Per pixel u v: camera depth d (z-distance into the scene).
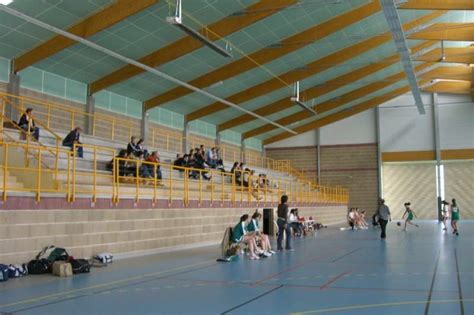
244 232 15.26
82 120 28.14
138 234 16.25
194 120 39.88
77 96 27.89
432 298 8.43
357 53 33.78
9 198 11.70
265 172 42.09
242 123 43.47
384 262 13.97
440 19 33.44
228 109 40.53
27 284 10.23
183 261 14.59
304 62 34.19
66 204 13.37
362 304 7.94
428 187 49.59
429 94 49.12
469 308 7.56
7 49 22.98
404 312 7.29
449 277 10.91
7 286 9.97
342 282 10.38
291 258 15.34
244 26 25.08
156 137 34.88
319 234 28.34
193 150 25.16
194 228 19.81
